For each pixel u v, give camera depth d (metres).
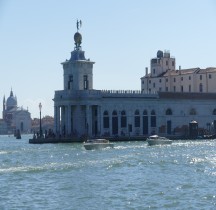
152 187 64.44
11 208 52.16
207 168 85.50
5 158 110.75
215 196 57.75
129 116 198.00
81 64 196.88
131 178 73.06
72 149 138.62
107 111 193.62
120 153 119.56
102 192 61.06
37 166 88.38
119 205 53.34
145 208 51.78
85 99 190.00
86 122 190.62
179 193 59.84
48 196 58.91
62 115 195.75
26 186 66.12
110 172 80.31
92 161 97.06
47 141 181.62
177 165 90.44
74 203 54.66
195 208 51.62
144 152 122.44
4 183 68.81
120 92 196.88
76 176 75.44
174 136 195.12
